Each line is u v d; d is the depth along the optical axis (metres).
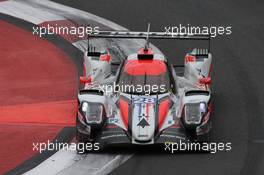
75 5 76.50
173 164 42.06
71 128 48.53
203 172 41.00
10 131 48.00
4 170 41.75
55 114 51.09
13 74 59.34
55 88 56.38
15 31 69.25
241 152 43.91
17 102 53.47
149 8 74.81
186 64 50.75
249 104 52.34
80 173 41.09
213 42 65.62
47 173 41.16
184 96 44.19
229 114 50.47
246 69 59.47
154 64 46.81
